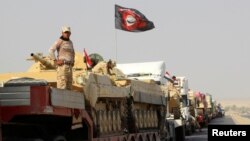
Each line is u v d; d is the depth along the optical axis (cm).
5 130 1634
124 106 2562
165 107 3428
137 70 3850
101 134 2197
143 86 2848
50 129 1800
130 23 3475
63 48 1928
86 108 2044
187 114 5116
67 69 1920
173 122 3788
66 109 1753
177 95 4231
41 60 2153
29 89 1598
